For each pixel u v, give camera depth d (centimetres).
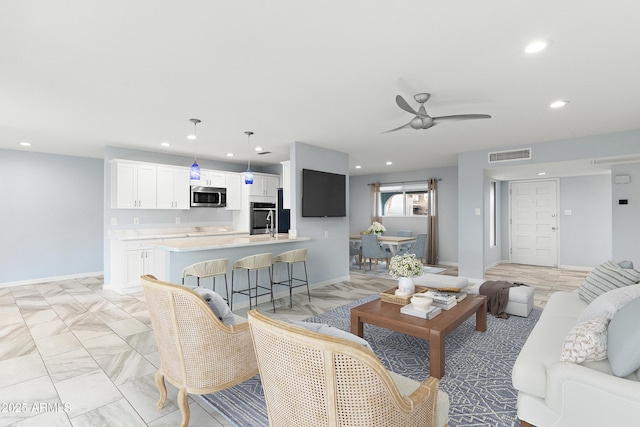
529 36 204
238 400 220
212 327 183
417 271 312
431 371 247
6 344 310
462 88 289
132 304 443
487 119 380
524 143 508
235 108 341
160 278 421
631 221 482
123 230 559
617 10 176
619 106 334
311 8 175
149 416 202
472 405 213
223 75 261
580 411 151
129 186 535
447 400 157
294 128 420
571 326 231
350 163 727
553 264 738
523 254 780
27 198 566
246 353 199
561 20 186
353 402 106
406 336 333
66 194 604
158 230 606
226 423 197
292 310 421
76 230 615
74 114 358
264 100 318
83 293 504
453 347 302
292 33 200
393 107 339
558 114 361
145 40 207
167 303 180
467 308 295
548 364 177
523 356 187
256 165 754
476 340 317
